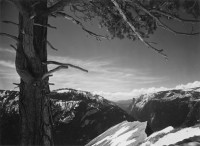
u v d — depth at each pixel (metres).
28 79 6.72
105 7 7.99
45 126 6.96
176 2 6.95
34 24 6.35
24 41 6.40
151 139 10.99
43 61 6.90
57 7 6.58
